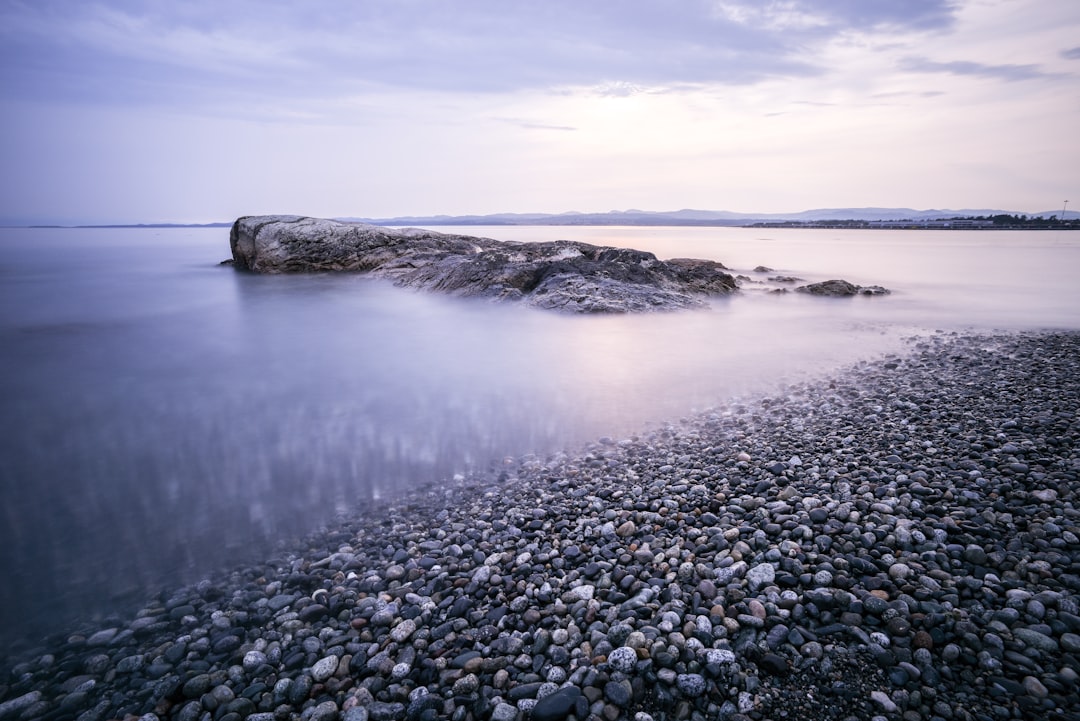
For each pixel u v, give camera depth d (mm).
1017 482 5266
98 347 12391
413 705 3092
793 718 2895
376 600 4055
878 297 22828
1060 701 2879
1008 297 22766
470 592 4109
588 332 13898
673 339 13328
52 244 72062
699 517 5078
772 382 9781
